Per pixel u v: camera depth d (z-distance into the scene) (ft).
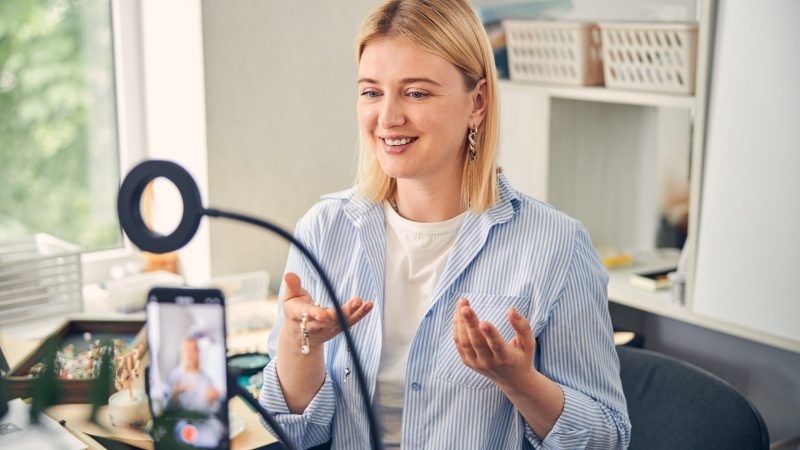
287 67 7.87
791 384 6.75
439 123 3.66
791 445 6.16
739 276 6.03
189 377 2.44
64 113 8.01
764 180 5.78
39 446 4.17
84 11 7.97
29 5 7.64
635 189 7.81
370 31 3.71
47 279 7.47
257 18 7.61
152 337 2.44
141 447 4.55
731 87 5.90
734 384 7.16
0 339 6.21
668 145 7.49
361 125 3.81
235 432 4.88
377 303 4.01
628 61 6.76
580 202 8.00
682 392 4.94
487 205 3.96
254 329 7.20
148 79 8.18
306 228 4.28
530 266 3.88
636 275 7.17
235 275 7.90
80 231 8.29
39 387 3.08
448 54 3.63
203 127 7.54
